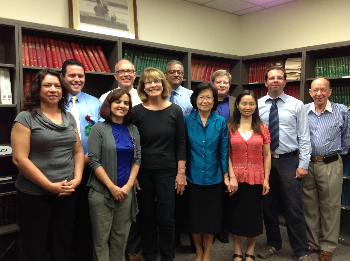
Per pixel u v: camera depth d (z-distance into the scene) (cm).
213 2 406
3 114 260
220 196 219
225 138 217
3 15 273
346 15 348
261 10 436
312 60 331
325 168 256
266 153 224
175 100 274
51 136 167
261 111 251
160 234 219
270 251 252
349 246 279
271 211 253
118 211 193
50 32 253
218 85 276
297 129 239
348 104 304
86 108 223
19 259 248
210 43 433
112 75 294
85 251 222
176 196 257
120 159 190
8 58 249
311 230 264
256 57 371
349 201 297
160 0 379
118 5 336
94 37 272
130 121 199
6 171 262
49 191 170
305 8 385
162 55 336
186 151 221
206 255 225
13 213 252
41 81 167
